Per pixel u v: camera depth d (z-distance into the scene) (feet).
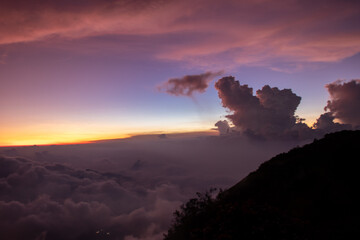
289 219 26.02
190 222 28.04
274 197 35.78
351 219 26.91
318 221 28.12
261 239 22.21
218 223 25.05
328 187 33.86
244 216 25.16
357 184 32.65
